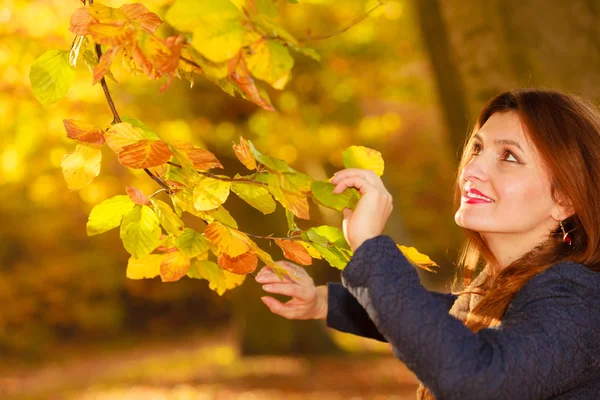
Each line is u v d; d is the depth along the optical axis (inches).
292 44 54.2
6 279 717.9
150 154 64.3
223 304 879.7
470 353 59.3
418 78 469.1
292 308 84.4
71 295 773.3
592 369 64.1
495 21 202.5
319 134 438.9
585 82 195.8
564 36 197.5
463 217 73.9
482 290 82.6
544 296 66.0
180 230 68.9
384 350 571.2
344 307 86.4
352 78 457.4
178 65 64.1
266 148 424.5
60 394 476.1
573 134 71.3
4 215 715.4
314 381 448.1
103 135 65.6
